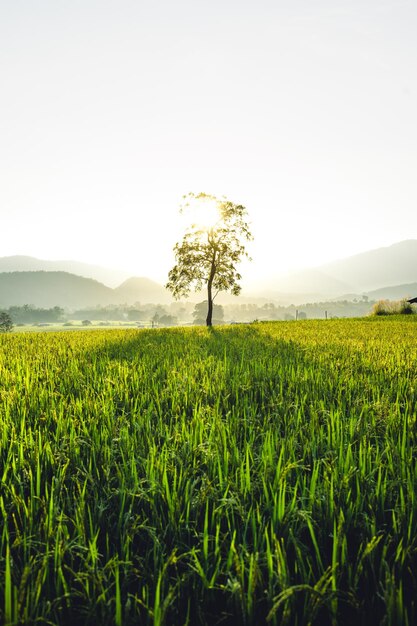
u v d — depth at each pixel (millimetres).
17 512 2787
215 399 5945
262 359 9828
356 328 26703
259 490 3057
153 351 12227
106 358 10141
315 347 13008
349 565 2121
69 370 8195
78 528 2441
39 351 12266
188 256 47938
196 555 2309
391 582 1965
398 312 63281
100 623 1913
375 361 9484
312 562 2340
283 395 6223
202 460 3594
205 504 2834
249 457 3586
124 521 2631
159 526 2586
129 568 2209
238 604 1941
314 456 3635
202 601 2041
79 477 3346
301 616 1999
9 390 6043
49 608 1890
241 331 25000
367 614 2072
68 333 24391
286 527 2486
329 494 2793
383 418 4770
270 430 4098
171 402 5773
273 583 2033
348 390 6207
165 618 1958
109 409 5152
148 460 3334
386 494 2945
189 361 9719
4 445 3838
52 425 4625
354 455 3721
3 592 2018
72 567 2299
